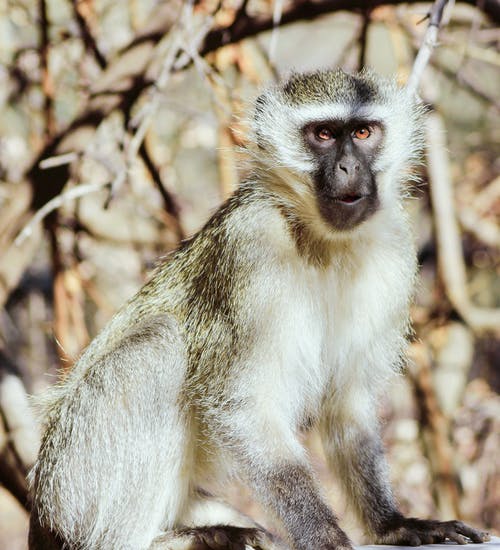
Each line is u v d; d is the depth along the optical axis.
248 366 8.98
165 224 16.19
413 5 14.66
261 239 9.12
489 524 16.25
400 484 15.79
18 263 13.78
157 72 13.74
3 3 15.98
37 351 17.98
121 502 9.12
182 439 9.31
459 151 18.69
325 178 9.12
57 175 13.68
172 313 9.58
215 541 8.88
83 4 15.20
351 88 9.43
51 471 9.34
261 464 8.84
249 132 9.97
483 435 16.69
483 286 19.05
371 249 9.38
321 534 8.61
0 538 19.28
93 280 17.14
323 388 9.63
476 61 18.81
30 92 15.95
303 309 9.16
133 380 9.16
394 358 9.76
